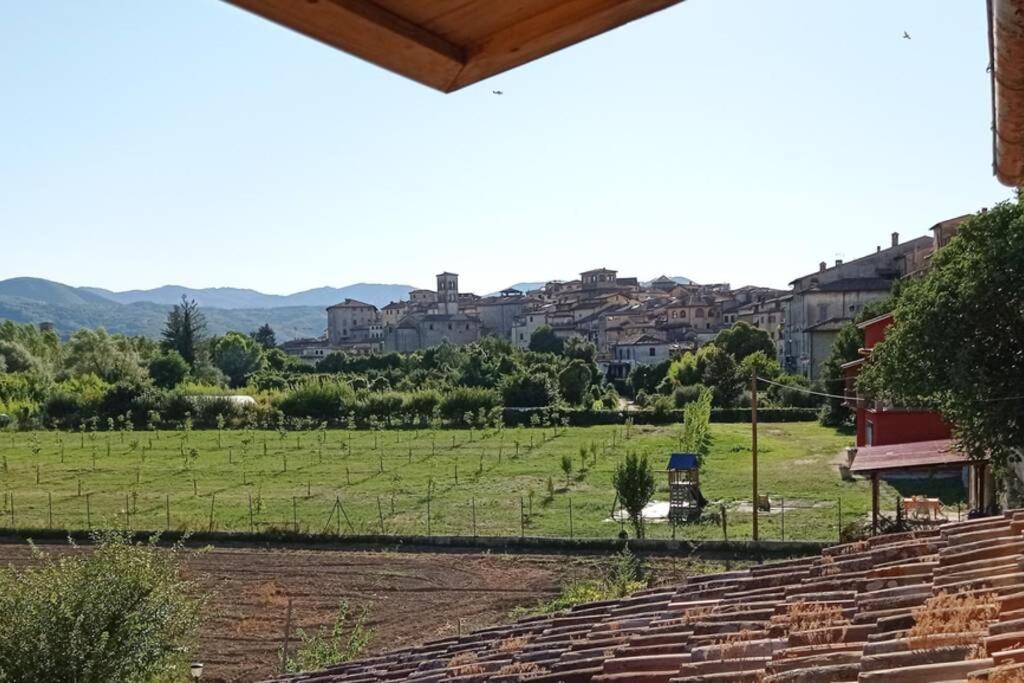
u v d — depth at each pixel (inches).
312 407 2219.5
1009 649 151.1
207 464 1566.2
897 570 251.8
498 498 1177.4
